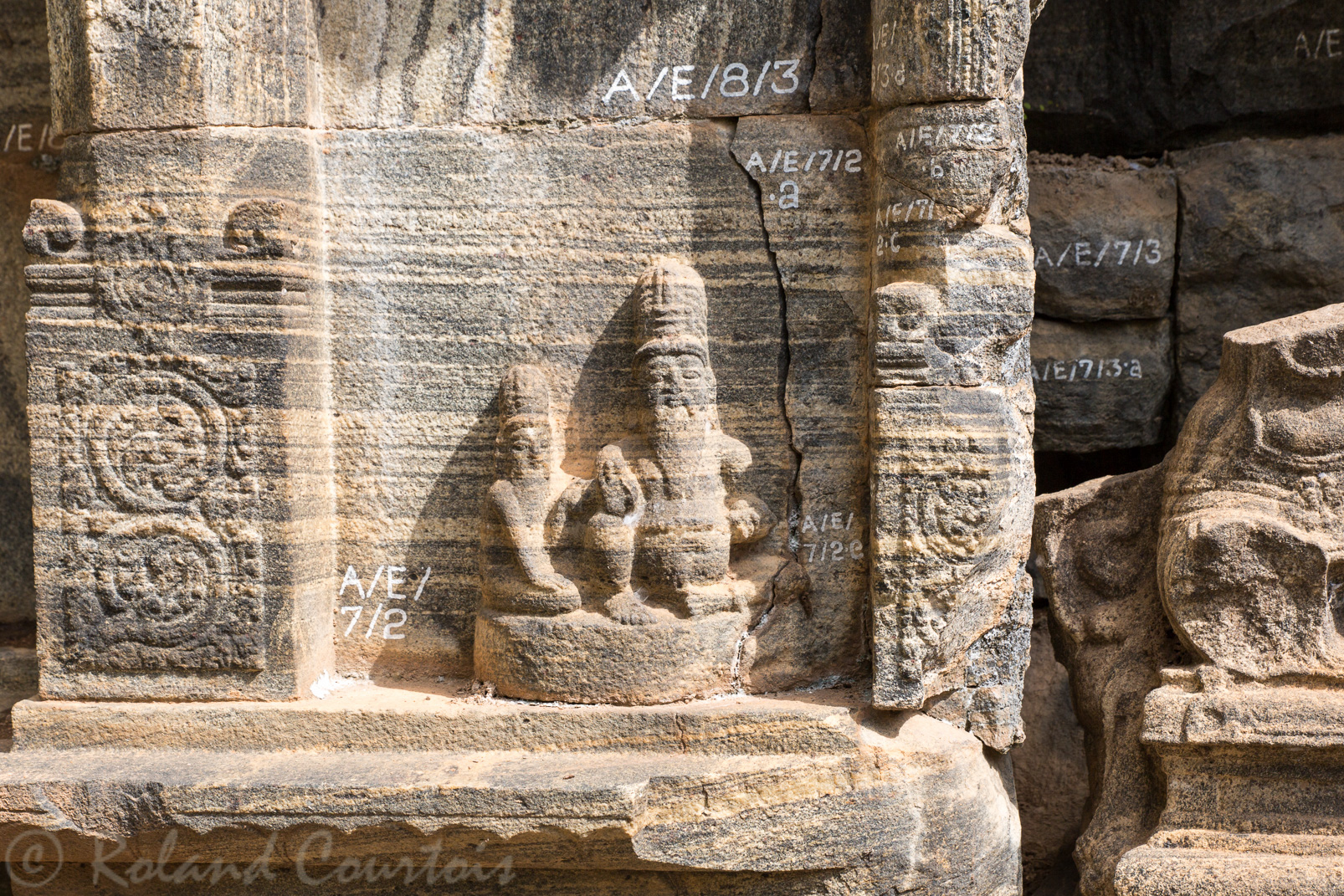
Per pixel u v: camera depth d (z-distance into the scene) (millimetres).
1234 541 2592
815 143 2715
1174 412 3703
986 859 2602
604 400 2781
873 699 2564
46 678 2707
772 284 2744
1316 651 2568
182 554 2658
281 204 2607
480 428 2811
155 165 2596
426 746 2625
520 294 2791
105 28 2561
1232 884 2449
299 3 2701
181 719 2656
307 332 2721
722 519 2668
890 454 2525
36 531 2682
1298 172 3561
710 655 2635
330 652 2850
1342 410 2639
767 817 2512
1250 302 3600
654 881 2588
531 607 2652
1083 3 3736
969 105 2477
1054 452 3914
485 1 2766
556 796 2412
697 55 2734
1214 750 2584
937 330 2527
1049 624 3217
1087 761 3158
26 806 2492
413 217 2797
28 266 2633
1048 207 3625
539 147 2773
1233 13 3582
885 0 2547
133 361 2627
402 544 2846
